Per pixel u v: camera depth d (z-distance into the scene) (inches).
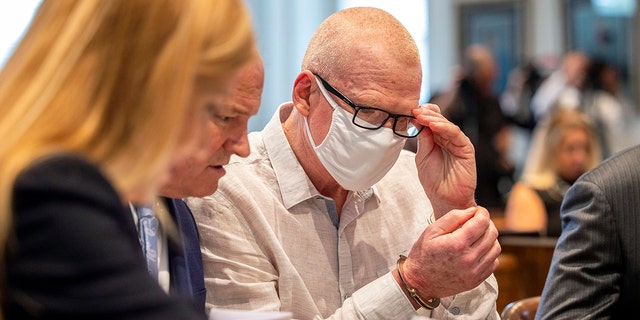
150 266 64.1
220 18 41.2
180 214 73.9
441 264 73.0
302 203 82.1
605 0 363.6
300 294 78.9
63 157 37.6
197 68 40.8
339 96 75.9
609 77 339.3
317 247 82.0
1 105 40.2
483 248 73.4
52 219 36.4
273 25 360.2
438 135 81.2
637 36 359.6
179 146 42.3
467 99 301.9
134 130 39.9
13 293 36.7
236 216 79.4
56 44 40.5
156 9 40.2
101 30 40.2
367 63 75.0
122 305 36.6
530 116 343.9
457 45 381.7
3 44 263.1
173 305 38.2
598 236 84.0
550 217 191.8
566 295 83.9
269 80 358.9
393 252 84.3
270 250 79.0
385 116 75.5
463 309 82.4
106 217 37.9
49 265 36.1
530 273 141.4
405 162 89.6
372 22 76.5
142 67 39.9
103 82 40.0
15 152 38.1
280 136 82.5
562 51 368.8
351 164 77.0
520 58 374.9
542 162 196.2
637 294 84.0
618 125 337.1
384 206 85.4
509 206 197.8
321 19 369.4
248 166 82.4
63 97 39.6
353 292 82.3
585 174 87.7
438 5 382.6
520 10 374.3
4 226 36.5
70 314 36.0
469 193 81.4
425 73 386.0
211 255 78.2
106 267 36.7
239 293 77.7
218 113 61.0
